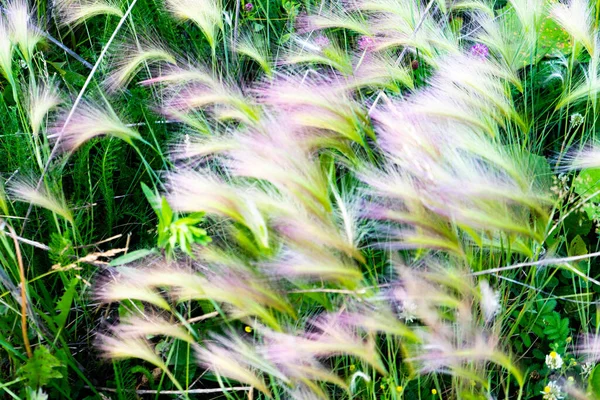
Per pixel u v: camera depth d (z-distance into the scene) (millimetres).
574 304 2018
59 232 1937
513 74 2033
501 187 1834
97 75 2166
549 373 1972
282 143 1834
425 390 1955
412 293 1820
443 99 1933
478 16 2230
